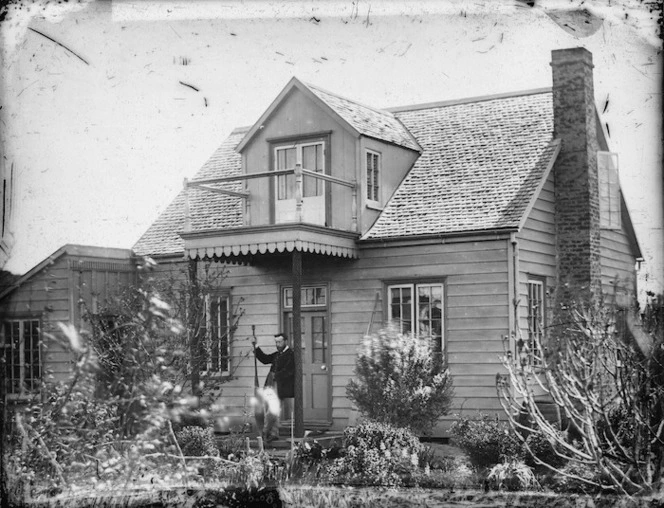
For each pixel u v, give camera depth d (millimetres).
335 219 18531
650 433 9648
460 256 17047
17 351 13812
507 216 16844
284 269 19047
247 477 10695
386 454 11555
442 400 15406
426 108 21250
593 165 18344
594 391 10141
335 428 18000
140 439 9375
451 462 12258
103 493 9297
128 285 18312
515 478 10422
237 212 20625
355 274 18203
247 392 19062
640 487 9367
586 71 18359
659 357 9953
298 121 19031
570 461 10703
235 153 22203
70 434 9859
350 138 18391
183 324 16219
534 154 18297
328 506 10227
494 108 20219
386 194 18875
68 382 9930
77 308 17172
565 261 18250
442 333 17031
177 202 21594
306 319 18750
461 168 18844
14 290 15766
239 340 19359
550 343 12453
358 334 18031
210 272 19891
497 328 16500
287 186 19156
